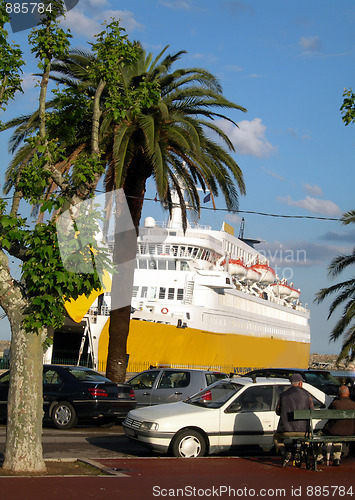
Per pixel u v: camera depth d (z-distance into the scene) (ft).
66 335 122.01
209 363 141.28
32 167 29.94
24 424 28.30
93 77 33.73
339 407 34.42
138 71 68.28
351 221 76.64
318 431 35.29
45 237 28.22
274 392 38.37
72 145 61.98
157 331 119.24
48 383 51.06
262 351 183.52
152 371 55.93
